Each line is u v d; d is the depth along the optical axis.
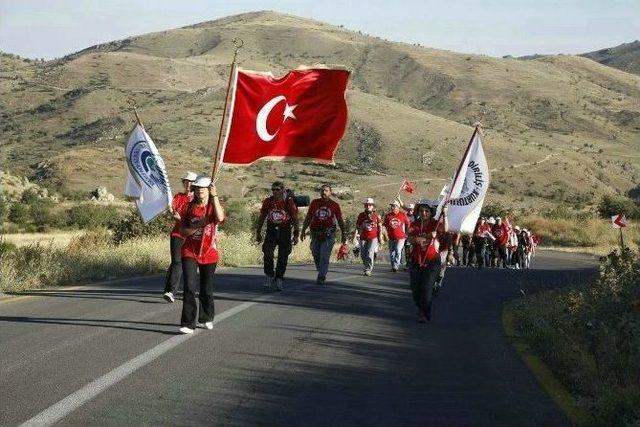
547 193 153.62
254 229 40.78
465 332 12.30
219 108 194.12
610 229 64.00
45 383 8.23
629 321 10.69
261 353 9.98
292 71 12.66
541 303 14.93
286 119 12.82
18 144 198.38
